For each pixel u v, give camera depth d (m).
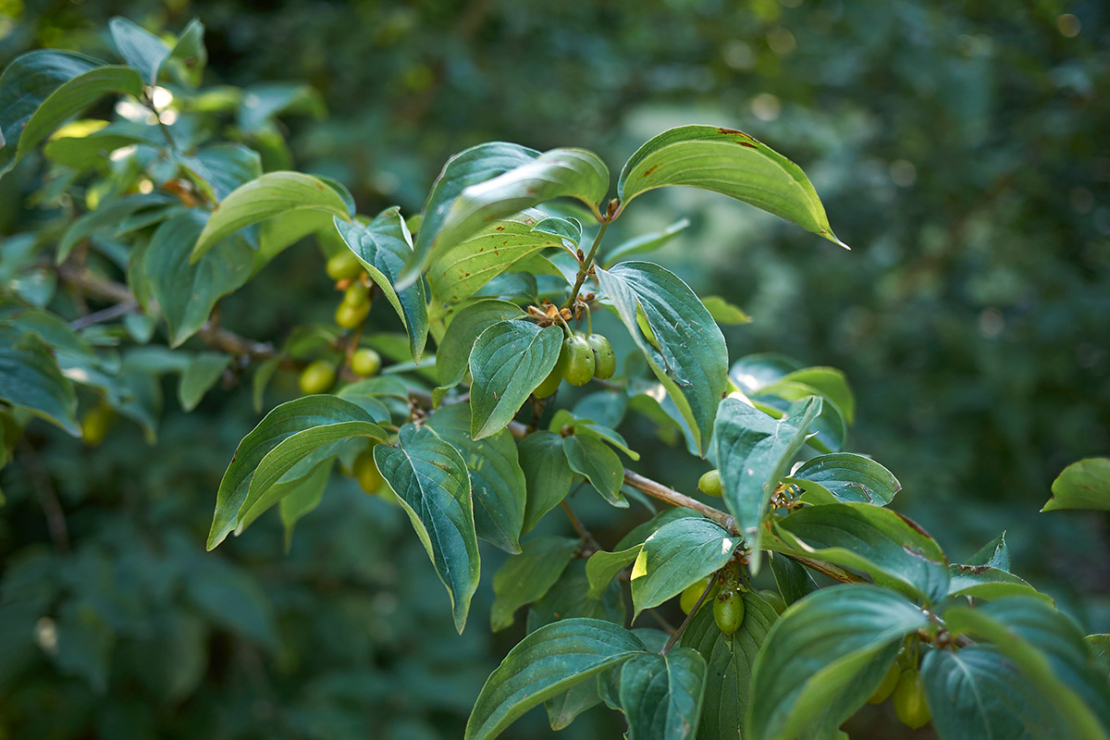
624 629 0.49
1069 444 1.61
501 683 0.47
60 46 0.97
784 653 0.42
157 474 1.28
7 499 1.25
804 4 1.68
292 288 1.49
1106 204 1.75
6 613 1.12
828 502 0.48
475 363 0.48
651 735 0.45
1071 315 1.54
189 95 0.72
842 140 1.90
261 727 1.31
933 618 0.44
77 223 0.63
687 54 1.88
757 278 1.85
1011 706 0.42
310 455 0.52
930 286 1.94
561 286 0.56
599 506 1.62
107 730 1.22
